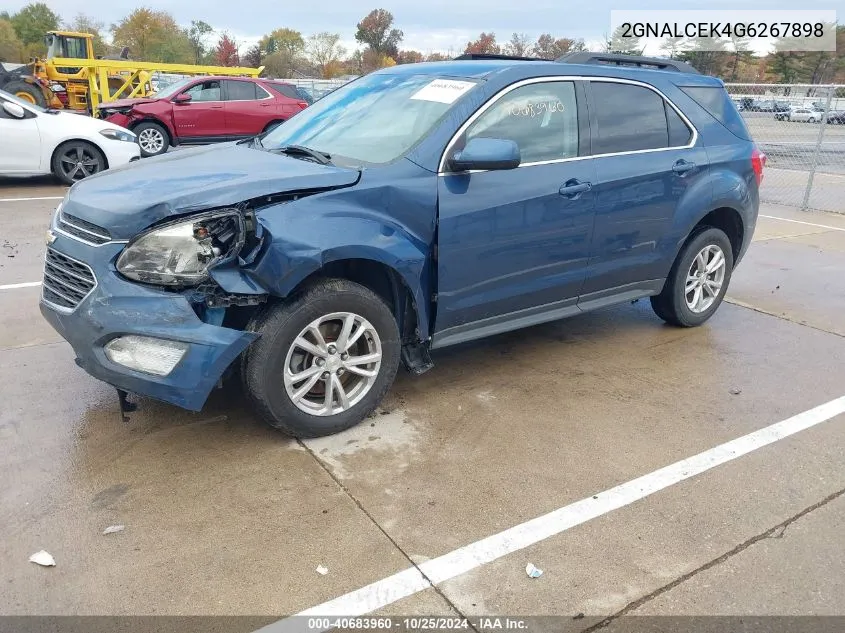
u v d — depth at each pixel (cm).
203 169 358
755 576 273
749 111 1162
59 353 452
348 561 274
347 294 342
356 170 348
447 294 378
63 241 329
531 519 303
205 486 317
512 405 406
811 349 511
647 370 463
